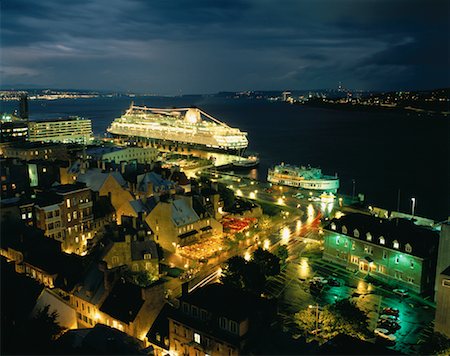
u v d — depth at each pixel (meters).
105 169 163.38
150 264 103.25
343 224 119.62
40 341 66.31
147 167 180.38
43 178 157.75
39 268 95.62
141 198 139.75
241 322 66.81
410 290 105.38
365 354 57.72
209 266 116.81
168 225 125.38
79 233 127.75
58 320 83.62
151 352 68.12
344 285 108.31
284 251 116.06
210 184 172.25
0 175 138.38
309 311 81.50
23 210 116.38
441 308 83.81
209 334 69.12
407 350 82.00
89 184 146.00
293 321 89.88
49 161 173.50
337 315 77.56
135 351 66.00
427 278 104.75
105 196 142.50
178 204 130.12
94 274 88.81
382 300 101.19
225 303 72.06
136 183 158.62
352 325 76.38
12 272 88.19
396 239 108.00
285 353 64.62
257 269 95.44
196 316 72.94
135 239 105.38
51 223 119.50
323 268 117.88
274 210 177.12
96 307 83.19
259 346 66.81
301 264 120.50
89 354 62.91
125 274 93.81
